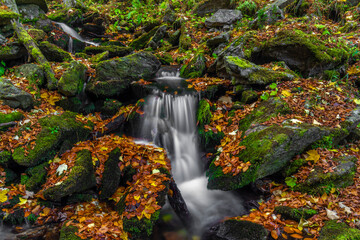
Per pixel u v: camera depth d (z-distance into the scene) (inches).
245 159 148.5
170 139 199.3
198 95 207.3
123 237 115.2
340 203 124.3
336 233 106.3
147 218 121.3
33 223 126.6
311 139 149.9
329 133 154.9
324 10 319.3
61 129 165.0
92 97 217.6
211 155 180.5
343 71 215.3
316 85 196.1
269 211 130.7
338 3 316.8
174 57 303.9
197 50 292.0
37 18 291.7
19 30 226.8
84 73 223.6
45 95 203.5
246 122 182.2
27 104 182.5
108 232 116.1
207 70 253.8
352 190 131.6
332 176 135.2
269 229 119.1
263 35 242.4
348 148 164.7
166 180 142.3
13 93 176.1
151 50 317.4
